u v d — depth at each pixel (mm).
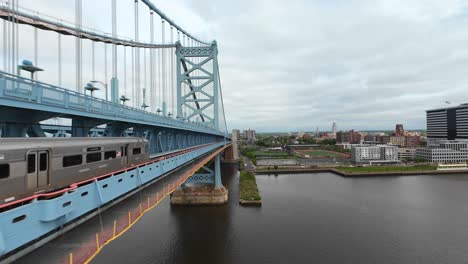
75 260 11742
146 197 18844
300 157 167625
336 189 74312
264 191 70938
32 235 9391
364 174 100062
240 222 45188
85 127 16297
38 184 10812
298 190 72500
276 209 52906
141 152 20312
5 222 8336
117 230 14117
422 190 73312
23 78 11281
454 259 33531
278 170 109750
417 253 34938
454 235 40781
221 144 72000
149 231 41125
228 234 40062
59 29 22766
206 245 36406
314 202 58844
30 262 11703
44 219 9742
